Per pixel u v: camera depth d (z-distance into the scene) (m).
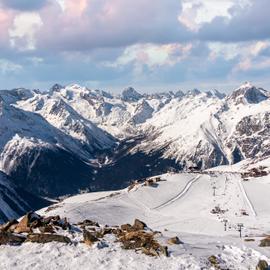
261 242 66.44
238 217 197.12
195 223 187.12
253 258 58.44
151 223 190.88
